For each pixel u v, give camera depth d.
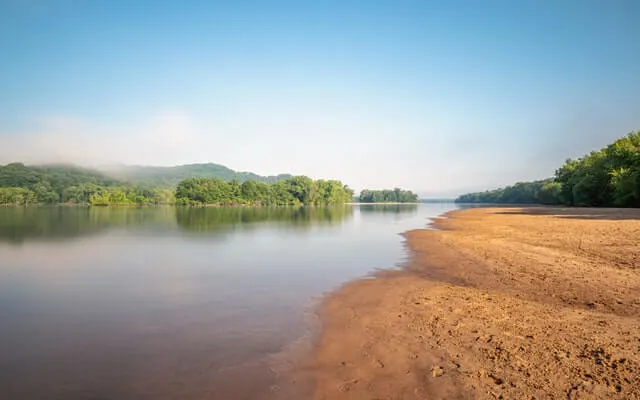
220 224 51.81
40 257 22.38
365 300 12.47
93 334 9.48
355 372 7.32
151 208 135.00
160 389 6.71
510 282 14.52
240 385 6.85
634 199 73.38
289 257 22.09
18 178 175.50
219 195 169.00
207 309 11.62
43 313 11.30
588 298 11.91
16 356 8.13
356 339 9.00
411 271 17.41
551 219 44.88
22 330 9.80
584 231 29.44
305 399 6.36
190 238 33.09
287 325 10.12
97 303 12.36
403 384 6.82
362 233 37.62
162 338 9.20
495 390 6.44
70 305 12.15
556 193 115.00
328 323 10.23
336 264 19.58
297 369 7.48
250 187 176.25
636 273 15.22
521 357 7.64
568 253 20.39
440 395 6.39
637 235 25.31
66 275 17.05
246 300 12.69
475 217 60.25
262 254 23.33
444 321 10.02
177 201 166.50
